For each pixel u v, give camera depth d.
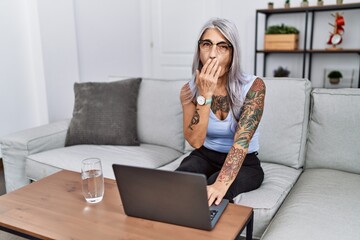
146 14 4.43
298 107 1.74
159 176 1.00
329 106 1.67
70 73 3.19
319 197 1.32
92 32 3.55
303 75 3.54
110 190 1.32
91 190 1.20
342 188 1.41
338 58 3.64
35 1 2.79
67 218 1.10
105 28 3.74
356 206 1.24
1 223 1.09
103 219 1.09
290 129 1.75
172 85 2.15
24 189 1.34
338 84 3.64
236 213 1.12
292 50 3.51
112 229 1.03
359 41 3.52
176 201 1.01
